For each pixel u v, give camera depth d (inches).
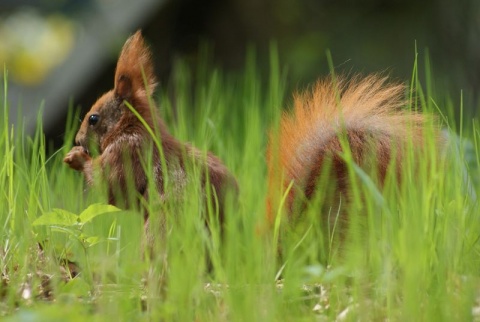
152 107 378.6
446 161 353.7
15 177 409.1
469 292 285.1
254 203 384.8
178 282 294.7
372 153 372.8
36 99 779.4
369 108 388.2
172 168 369.1
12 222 360.2
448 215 323.0
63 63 798.5
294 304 297.4
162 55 837.8
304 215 373.4
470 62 848.3
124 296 299.7
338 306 300.4
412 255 290.5
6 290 323.6
